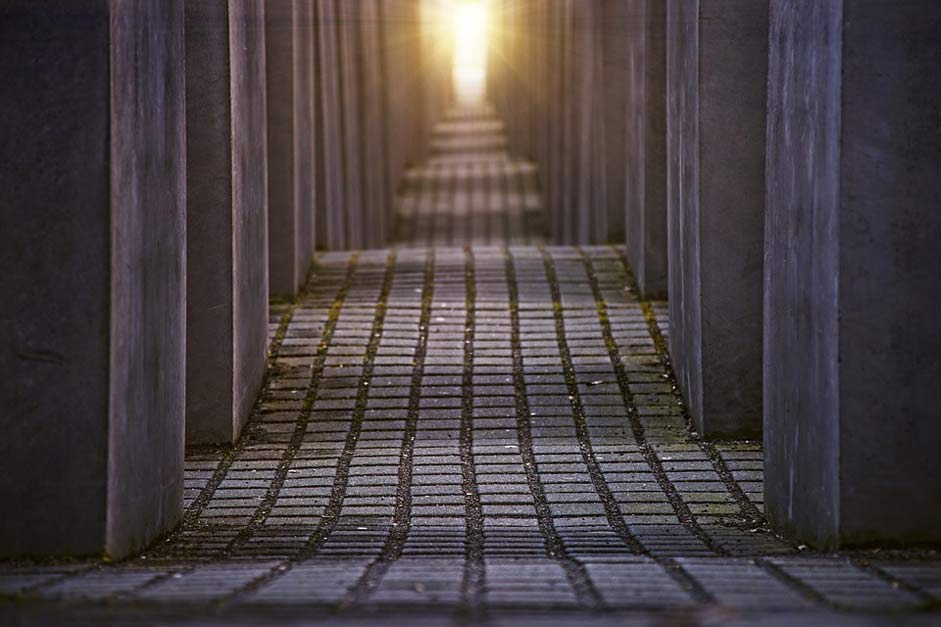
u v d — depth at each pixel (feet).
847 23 24.53
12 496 24.82
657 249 49.24
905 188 24.76
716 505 32.07
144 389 27.12
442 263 55.01
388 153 91.76
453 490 33.42
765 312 30.60
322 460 36.47
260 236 42.16
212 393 37.91
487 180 111.96
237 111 38.60
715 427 38.29
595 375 42.91
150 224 27.37
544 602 18.13
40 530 24.86
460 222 97.04
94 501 24.81
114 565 24.61
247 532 29.45
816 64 26.16
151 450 27.71
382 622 15.99
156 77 27.66
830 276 25.34
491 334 46.29
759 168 37.88
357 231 72.28
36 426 24.77
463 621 16.07
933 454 25.12
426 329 46.85
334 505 32.24
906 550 25.22
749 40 37.86
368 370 43.29
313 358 44.29
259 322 41.88
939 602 17.92
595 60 62.90
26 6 24.35
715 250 38.11
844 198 24.79
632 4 52.75
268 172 49.42
